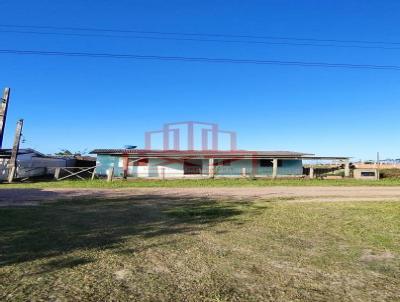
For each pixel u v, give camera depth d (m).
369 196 17.94
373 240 8.27
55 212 11.93
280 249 7.39
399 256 6.99
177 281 5.46
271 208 13.34
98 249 7.21
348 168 33.69
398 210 12.94
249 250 7.29
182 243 7.82
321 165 41.84
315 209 13.13
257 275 5.77
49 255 6.71
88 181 26.14
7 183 25.27
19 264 6.13
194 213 11.94
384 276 5.82
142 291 5.04
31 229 9.08
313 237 8.54
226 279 5.57
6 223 9.83
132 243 7.76
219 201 15.43
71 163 37.19
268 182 26.50
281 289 5.19
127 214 11.72
